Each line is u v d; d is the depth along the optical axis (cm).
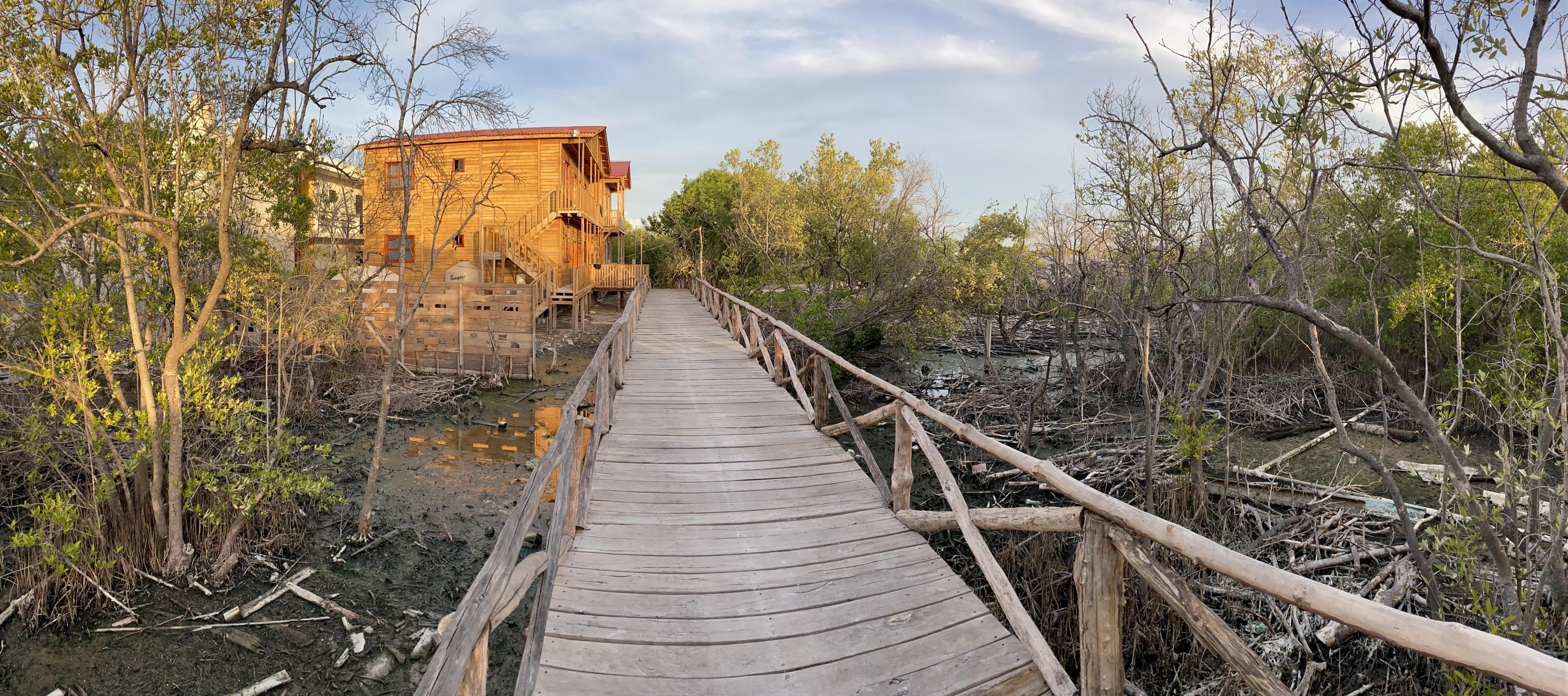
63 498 575
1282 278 725
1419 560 490
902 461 474
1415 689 459
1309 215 395
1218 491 775
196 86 642
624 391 884
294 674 475
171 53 572
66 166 652
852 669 302
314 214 1150
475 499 795
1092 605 273
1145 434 920
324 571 618
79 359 562
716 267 3200
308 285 1016
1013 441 1055
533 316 1445
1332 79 368
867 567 396
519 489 829
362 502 778
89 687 453
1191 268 700
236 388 1088
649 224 4475
